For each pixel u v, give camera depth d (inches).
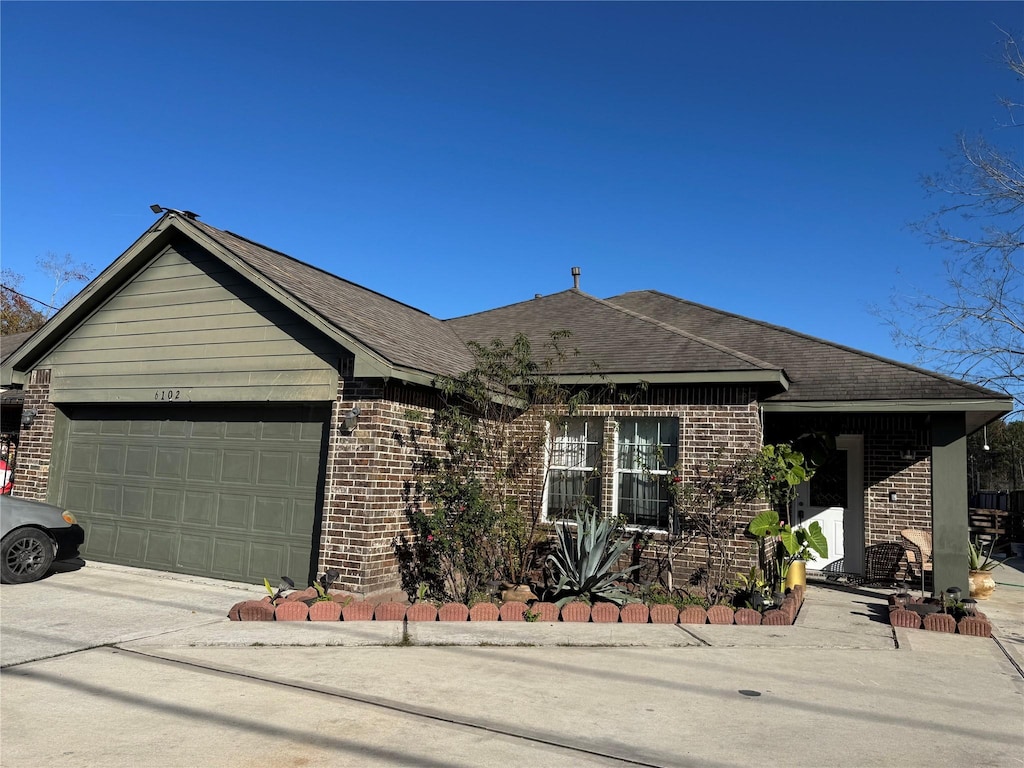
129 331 437.7
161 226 414.6
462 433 402.3
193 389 408.5
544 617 331.0
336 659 256.7
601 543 359.3
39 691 215.6
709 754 179.3
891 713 214.1
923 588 432.1
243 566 392.5
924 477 478.0
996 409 396.8
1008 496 1135.0
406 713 203.2
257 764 166.6
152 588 373.4
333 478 356.8
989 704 225.9
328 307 384.8
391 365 341.1
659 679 243.0
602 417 437.4
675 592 393.1
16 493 462.9
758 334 556.1
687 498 398.3
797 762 175.9
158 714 197.8
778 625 335.9
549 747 181.3
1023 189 626.2
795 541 401.7
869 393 427.2
